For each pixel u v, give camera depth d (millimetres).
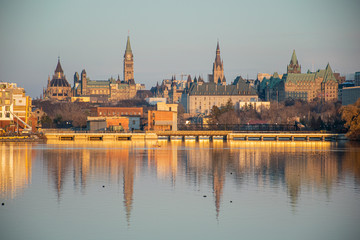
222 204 125438
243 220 111812
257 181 159125
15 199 129125
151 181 157625
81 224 108312
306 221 111062
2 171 177500
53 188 143875
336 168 193750
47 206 122188
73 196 133125
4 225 107125
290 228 106500
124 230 104750
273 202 127750
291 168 193250
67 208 120562
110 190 141500
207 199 130875
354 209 120438
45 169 183750
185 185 150750
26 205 122938
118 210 119312
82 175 169125
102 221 110375
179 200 129500
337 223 109750
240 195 135875
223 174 174875
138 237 100938
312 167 197000
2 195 133625
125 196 133750
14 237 100375
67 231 103875
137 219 112188
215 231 104562
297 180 161375
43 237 100562
